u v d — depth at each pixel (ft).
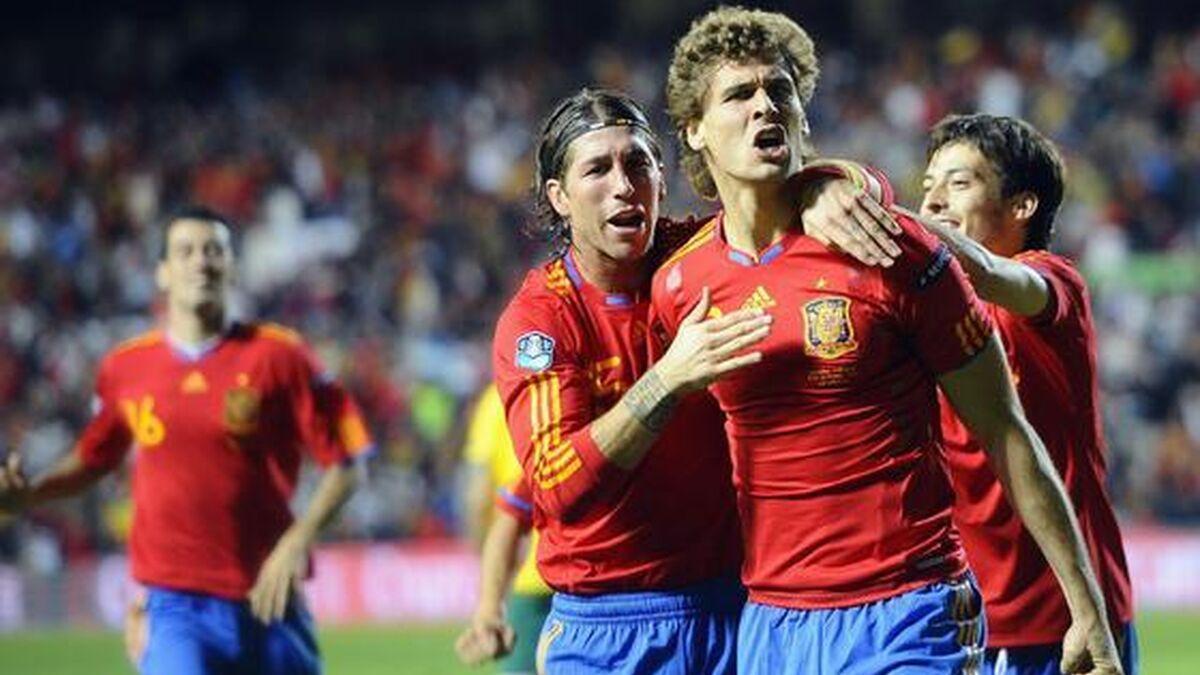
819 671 39.58
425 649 128.47
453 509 169.07
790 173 39.11
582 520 45.01
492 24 289.94
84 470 64.18
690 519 44.83
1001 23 271.28
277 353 62.59
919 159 230.68
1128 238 212.23
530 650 66.49
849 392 38.91
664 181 45.27
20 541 159.84
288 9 293.23
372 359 187.62
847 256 38.55
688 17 282.77
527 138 246.27
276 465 62.80
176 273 62.39
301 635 62.59
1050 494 39.63
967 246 41.75
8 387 192.75
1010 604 46.98
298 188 234.99
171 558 61.82
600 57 270.87
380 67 284.20
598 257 43.65
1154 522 169.78
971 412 39.65
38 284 211.61
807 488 39.50
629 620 45.34
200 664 61.05
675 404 38.91
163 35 290.35
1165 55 250.57
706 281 40.19
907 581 39.29
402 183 236.02
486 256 213.25
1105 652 39.75
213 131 250.78
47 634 147.02
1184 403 183.83
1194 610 153.58
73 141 246.88
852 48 269.23
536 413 42.50
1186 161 224.94
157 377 62.28
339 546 159.94
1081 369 46.29
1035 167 47.42
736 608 45.32
